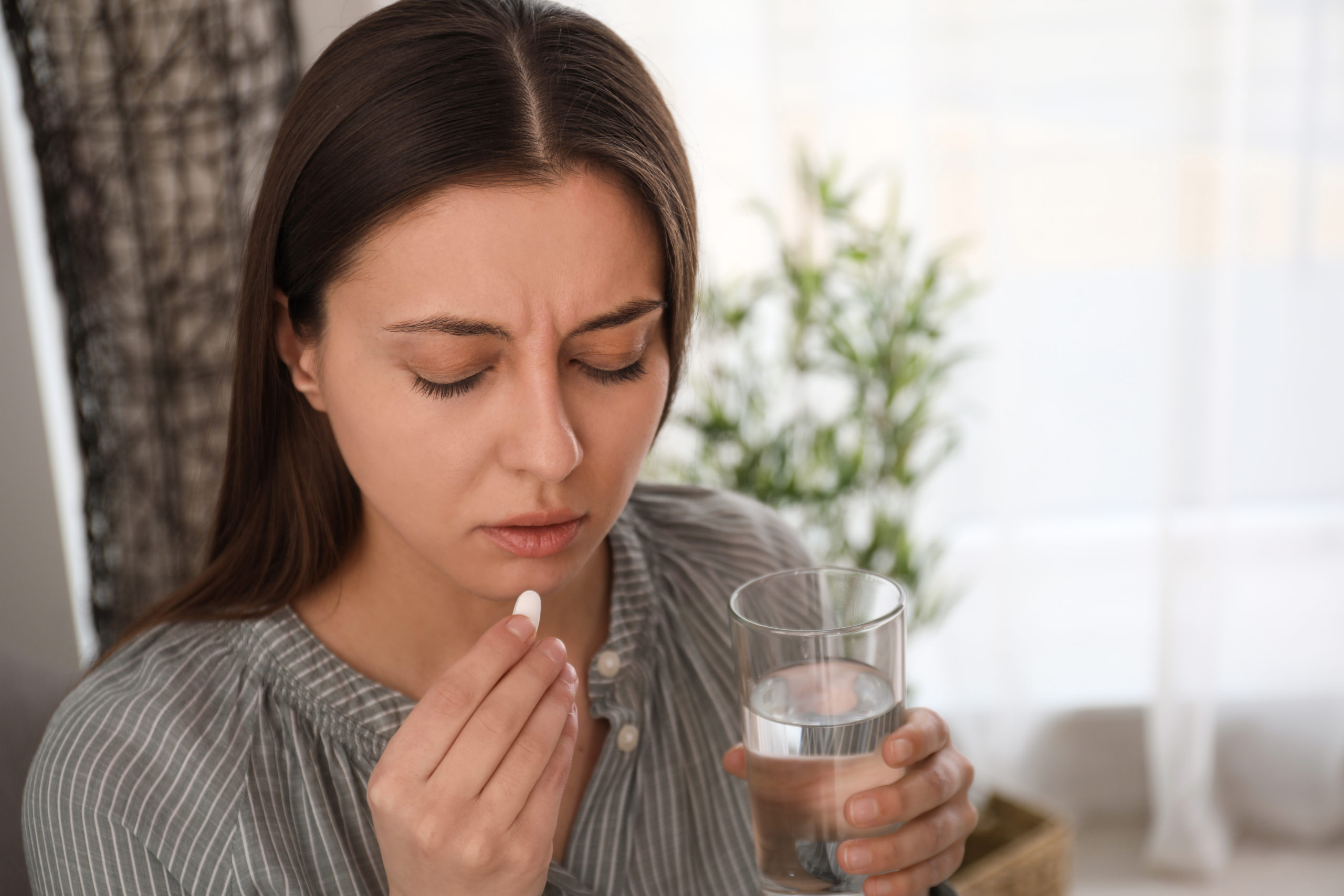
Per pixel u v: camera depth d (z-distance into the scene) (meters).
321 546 0.81
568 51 0.67
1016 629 2.35
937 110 2.17
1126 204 2.24
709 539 1.02
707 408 1.89
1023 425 2.30
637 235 0.67
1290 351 2.19
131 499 1.87
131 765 0.74
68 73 1.74
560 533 0.69
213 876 0.72
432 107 0.63
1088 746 2.44
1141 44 2.16
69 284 1.72
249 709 0.77
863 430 1.99
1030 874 1.80
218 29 1.77
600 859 0.83
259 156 1.82
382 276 0.65
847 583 0.71
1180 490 2.19
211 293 1.85
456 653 0.83
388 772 0.63
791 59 2.13
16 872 0.96
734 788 0.91
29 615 1.64
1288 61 2.07
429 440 0.67
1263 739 2.33
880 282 2.11
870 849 0.67
